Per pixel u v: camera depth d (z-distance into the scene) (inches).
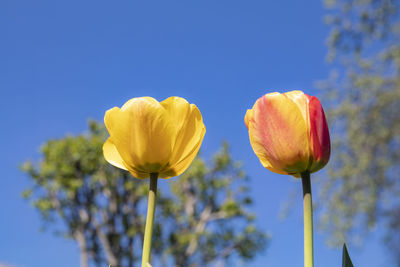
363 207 231.6
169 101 26.5
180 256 372.8
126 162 26.5
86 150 359.6
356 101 243.4
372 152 241.1
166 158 25.8
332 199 239.5
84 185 363.3
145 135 25.6
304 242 22.5
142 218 375.2
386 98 236.8
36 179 353.4
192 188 399.5
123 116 25.9
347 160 241.8
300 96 26.1
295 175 25.7
